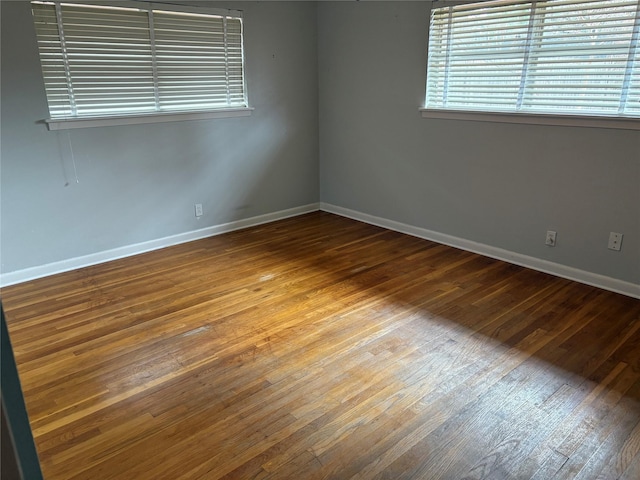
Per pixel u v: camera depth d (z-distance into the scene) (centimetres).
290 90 452
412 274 336
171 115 379
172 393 211
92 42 332
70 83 329
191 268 352
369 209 457
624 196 286
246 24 407
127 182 369
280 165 464
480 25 334
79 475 167
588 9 280
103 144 351
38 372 227
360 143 447
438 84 373
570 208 312
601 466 167
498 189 350
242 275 338
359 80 430
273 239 416
